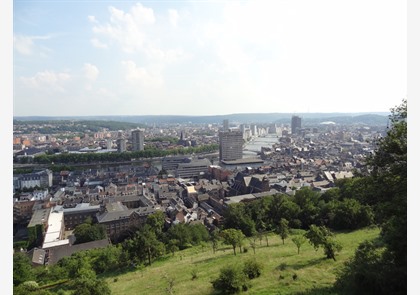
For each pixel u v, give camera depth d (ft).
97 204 517.14
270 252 200.54
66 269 254.27
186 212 456.45
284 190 526.57
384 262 100.83
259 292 125.39
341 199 327.67
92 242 365.61
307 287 121.70
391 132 107.04
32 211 490.90
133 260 255.91
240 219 320.91
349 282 110.73
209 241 324.60
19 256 276.00
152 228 380.78
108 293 154.61
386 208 103.55
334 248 157.48
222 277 133.90
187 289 148.25
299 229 297.94
